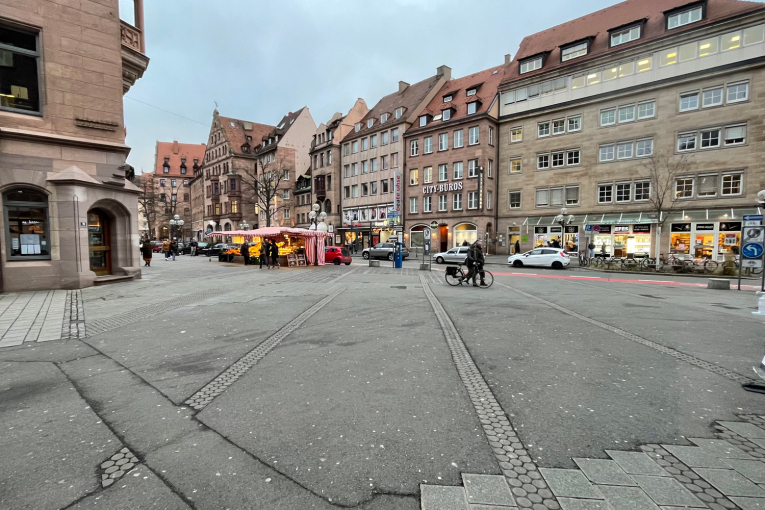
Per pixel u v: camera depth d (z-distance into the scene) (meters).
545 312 8.52
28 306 9.00
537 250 24.62
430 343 5.93
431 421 3.42
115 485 2.56
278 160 57.59
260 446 3.02
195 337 6.28
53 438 3.16
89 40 12.42
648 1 30.97
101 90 12.72
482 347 5.72
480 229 35.12
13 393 4.08
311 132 61.03
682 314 8.37
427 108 41.97
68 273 11.98
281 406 3.72
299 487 2.52
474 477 2.62
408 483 2.56
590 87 30.69
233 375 4.56
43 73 11.60
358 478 2.61
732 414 3.58
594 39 31.95
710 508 2.31
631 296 11.27
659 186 25.20
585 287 13.64
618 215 29.17
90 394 4.04
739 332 6.71
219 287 12.77
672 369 4.80
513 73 36.38
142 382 4.36
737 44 24.31
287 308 8.87
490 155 35.84
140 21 14.70
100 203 13.30
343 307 9.01
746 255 12.87
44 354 5.40
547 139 33.31
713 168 25.22
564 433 3.22
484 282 13.55
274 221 58.22
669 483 2.55
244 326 7.04
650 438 3.15
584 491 2.47
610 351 5.55
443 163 38.22
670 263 22.22
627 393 4.06
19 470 2.73
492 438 3.13
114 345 5.83
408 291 11.98
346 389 4.14
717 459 2.84
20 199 11.29
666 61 27.03
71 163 12.14
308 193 55.06
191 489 2.51
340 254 25.78
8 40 11.12
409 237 41.34
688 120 26.17
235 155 61.66
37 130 11.48
